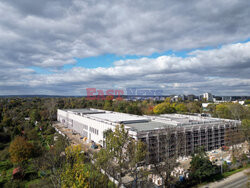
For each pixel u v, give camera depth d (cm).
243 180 3984
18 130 7575
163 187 3541
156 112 11550
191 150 5512
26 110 13000
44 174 3688
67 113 10806
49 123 10881
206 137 5981
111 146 2984
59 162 3234
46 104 14788
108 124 6009
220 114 10100
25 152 4281
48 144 6400
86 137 7938
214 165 4331
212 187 3706
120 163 3039
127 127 5488
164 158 3841
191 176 3888
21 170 4209
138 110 12050
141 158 3216
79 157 2392
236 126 6412
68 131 9469
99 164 2786
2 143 6944
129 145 3234
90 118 7831
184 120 7312
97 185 2684
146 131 4862
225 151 5906
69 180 2031
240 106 10125
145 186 3534
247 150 5706
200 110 12975
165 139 4253
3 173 4238
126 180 3838
